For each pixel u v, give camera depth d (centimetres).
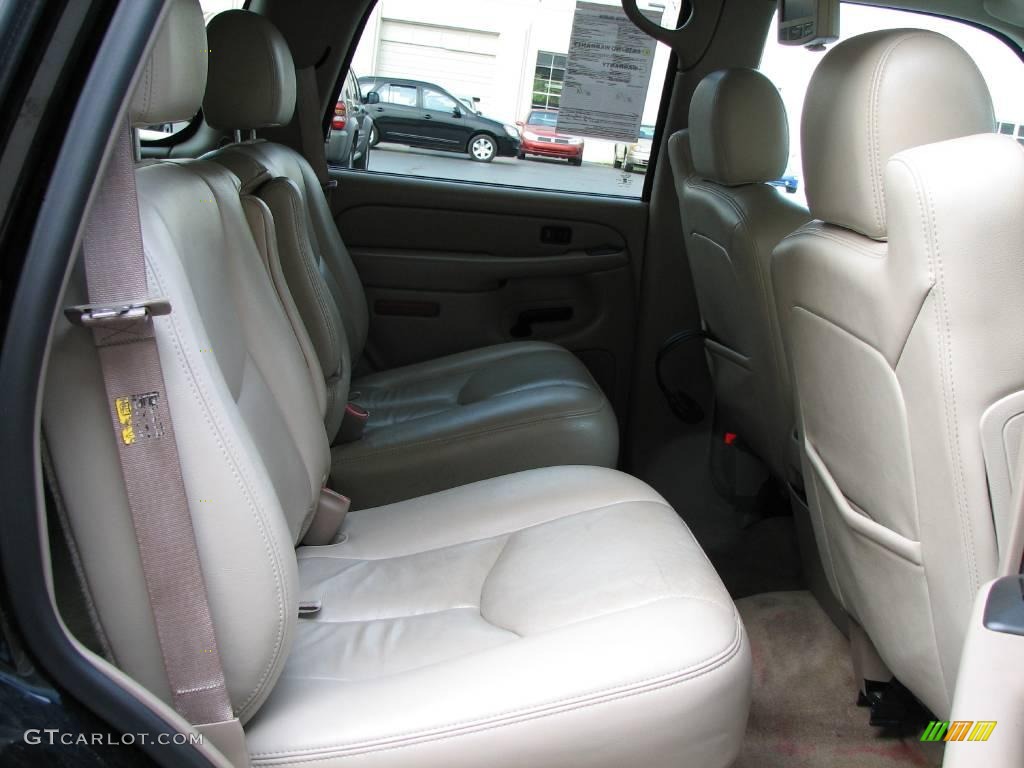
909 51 114
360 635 130
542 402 208
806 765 162
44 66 77
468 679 107
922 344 111
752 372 198
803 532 206
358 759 102
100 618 94
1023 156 104
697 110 192
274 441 138
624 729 104
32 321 77
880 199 117
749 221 177
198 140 248
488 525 160
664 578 126
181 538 91
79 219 78
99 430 89
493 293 281
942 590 123
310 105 252
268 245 155
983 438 111
